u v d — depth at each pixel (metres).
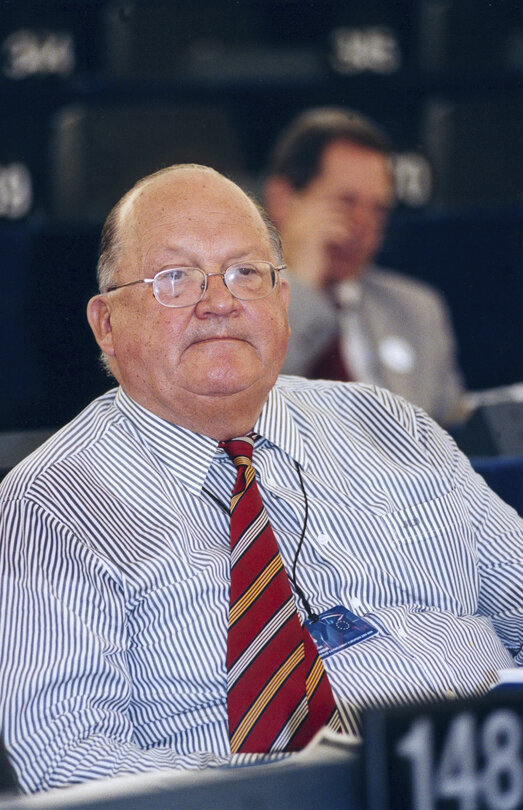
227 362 3.14
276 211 7.51
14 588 2.82
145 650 2.94
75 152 7.98
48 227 7.48
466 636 3.24
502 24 8.76
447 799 1.77
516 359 8.55
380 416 3.56
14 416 7.18
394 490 3.37
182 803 1.79
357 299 7.58
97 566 2.90
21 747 2.67
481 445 5.01
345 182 7.41
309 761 1.85
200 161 8.22
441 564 3.33
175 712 2.93
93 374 7.12
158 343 3.17
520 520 3.63
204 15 8.45
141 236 3.25
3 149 8.05
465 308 8.48
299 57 8.65
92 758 2.62
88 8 8.23
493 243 8.45
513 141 8.84
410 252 8.36
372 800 1.75
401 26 8.74
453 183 8.66
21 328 7.24
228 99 8.58
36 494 2.99
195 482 3.15
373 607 3.20
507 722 1.82
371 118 8.70
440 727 1.78
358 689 2.99
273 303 3.26
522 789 1.81
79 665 2.77
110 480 3.10
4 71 8.06
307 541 3.21
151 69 8.39
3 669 2.74
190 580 2.96
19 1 8.02
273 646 2.85
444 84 8.77
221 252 3.21
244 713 2.79
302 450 3.34
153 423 3.22
